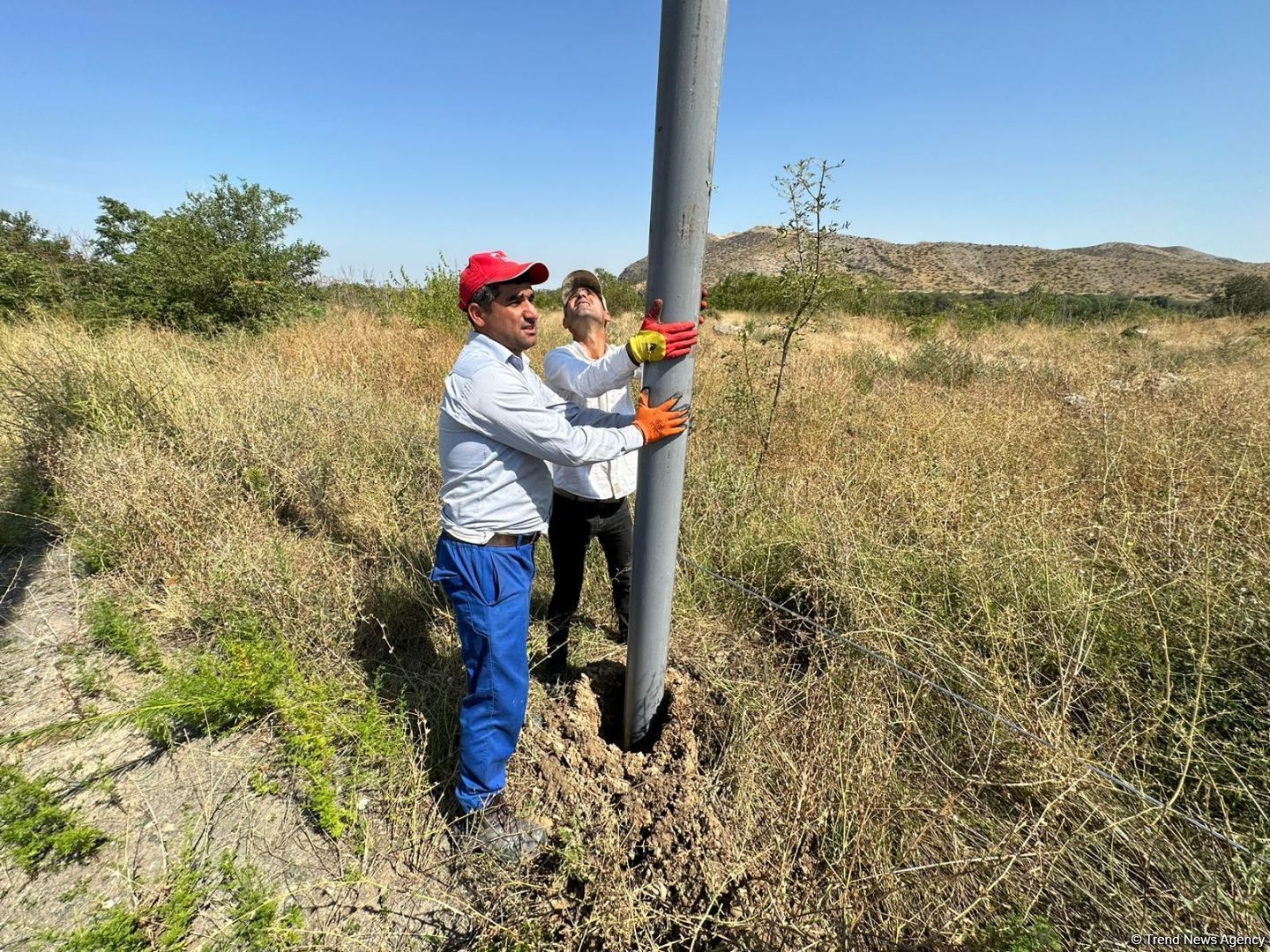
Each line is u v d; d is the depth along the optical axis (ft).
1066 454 14.26
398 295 34.76
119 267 32.73
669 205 5.03
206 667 7.76
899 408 19.01
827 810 6.06
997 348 36.99
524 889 5.92
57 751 7.35
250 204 53.98
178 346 23.84
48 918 5.55
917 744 7.22
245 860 6.20
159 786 6.96
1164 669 7.32
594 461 5.40
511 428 5.37
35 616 9.95
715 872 5.69
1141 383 21.22
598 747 7.32
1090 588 8.54
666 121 4.77
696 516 12.20
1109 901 5.32
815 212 12.51
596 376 6.70
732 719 7.54
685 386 5.69
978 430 15.30
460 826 6.63
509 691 6.22
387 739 7.25
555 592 9.30
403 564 10.65
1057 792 6.04
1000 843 5.70
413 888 5.98
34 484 13.39
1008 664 7.82
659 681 7.17
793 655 9.09
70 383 15.83
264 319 33.73
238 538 10.51
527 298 5.98
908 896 5.53
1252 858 5.09
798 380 21.91
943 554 9.71
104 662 8.84
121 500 11.23
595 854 5.94
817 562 10.14
